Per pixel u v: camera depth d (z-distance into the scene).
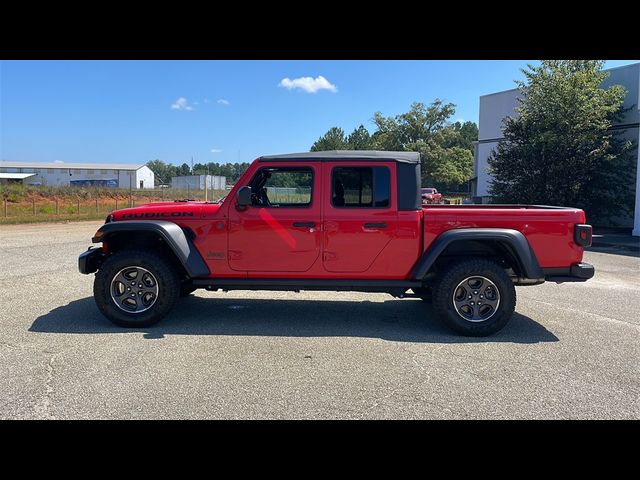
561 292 7.81
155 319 5.38
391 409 3.40
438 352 4.67
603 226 20.56
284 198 5.52
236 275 5.54
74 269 9.21
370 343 4.94
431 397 3.61
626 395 3.67
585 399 3.59
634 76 19.55
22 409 3.33
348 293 7.55
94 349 4.61
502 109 27.84
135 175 104.31
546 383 3.89
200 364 4.25
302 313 6.22
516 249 5.14
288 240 5.41
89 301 6.60
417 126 54.66
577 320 6.00
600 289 8.06
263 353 4.57
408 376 4.02
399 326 5.64
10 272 8.87
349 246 5.38
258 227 5.42
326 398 3.57
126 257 5.32
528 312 6.42
